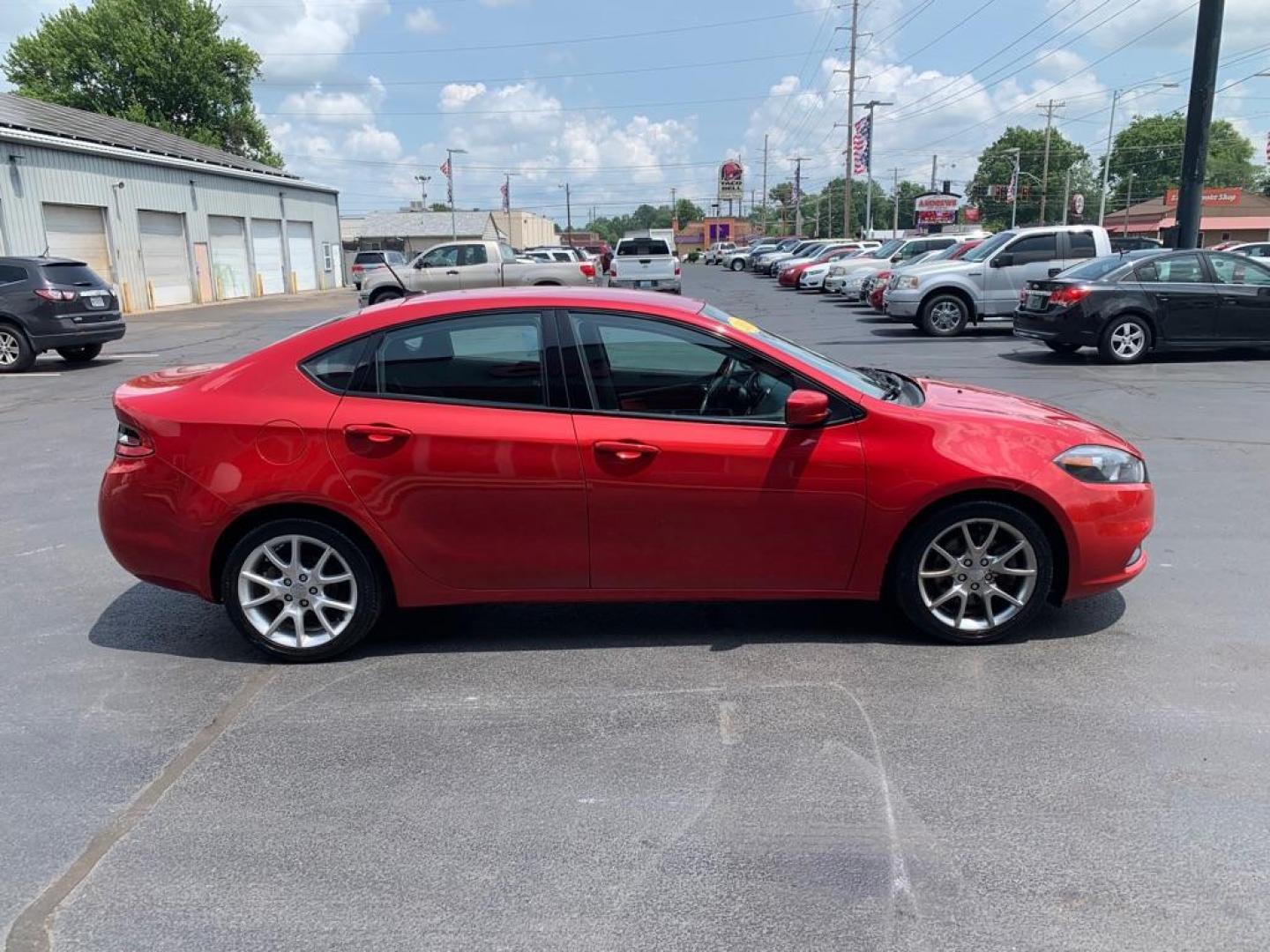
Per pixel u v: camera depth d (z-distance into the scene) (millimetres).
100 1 50875
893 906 2600
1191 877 2688
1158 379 11367
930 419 4066
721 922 2555
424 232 78750
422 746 3508
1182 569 5164
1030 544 4113
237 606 4188
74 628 4691
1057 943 2447
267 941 2525
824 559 4137
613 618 4660
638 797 3145
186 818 3088
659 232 35281
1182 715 3594
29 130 24906
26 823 3074
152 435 4098
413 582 4160
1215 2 15719
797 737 3500
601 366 4070
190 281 32031
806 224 143500
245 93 55594
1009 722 3568
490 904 2646
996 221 112875
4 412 11008
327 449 4020
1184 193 16703
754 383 4098
